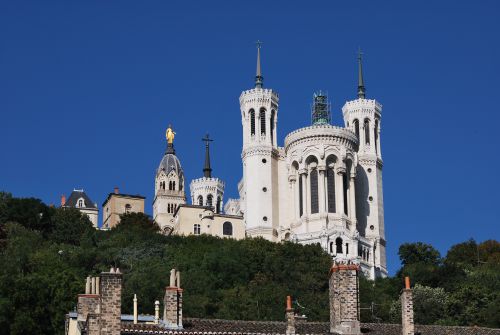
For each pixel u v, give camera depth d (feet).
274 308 438.40
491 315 422.00
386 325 221.66
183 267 530.68
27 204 641.81
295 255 568.82
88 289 224.53
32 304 342.23
